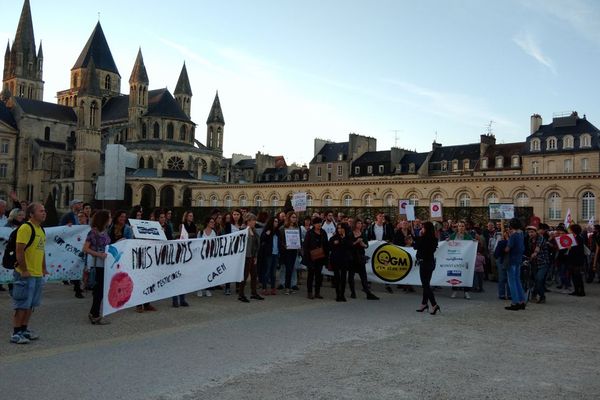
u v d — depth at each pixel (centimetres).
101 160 10775
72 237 1661
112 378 799
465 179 6462
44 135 11462
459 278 1844
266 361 912
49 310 1399
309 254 1702
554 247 2145
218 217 1808
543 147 7762
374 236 2070
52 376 805
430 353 993
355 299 1731
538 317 1441
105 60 12669
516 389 785
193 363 891
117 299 1274
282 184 8238
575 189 5741
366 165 9550
